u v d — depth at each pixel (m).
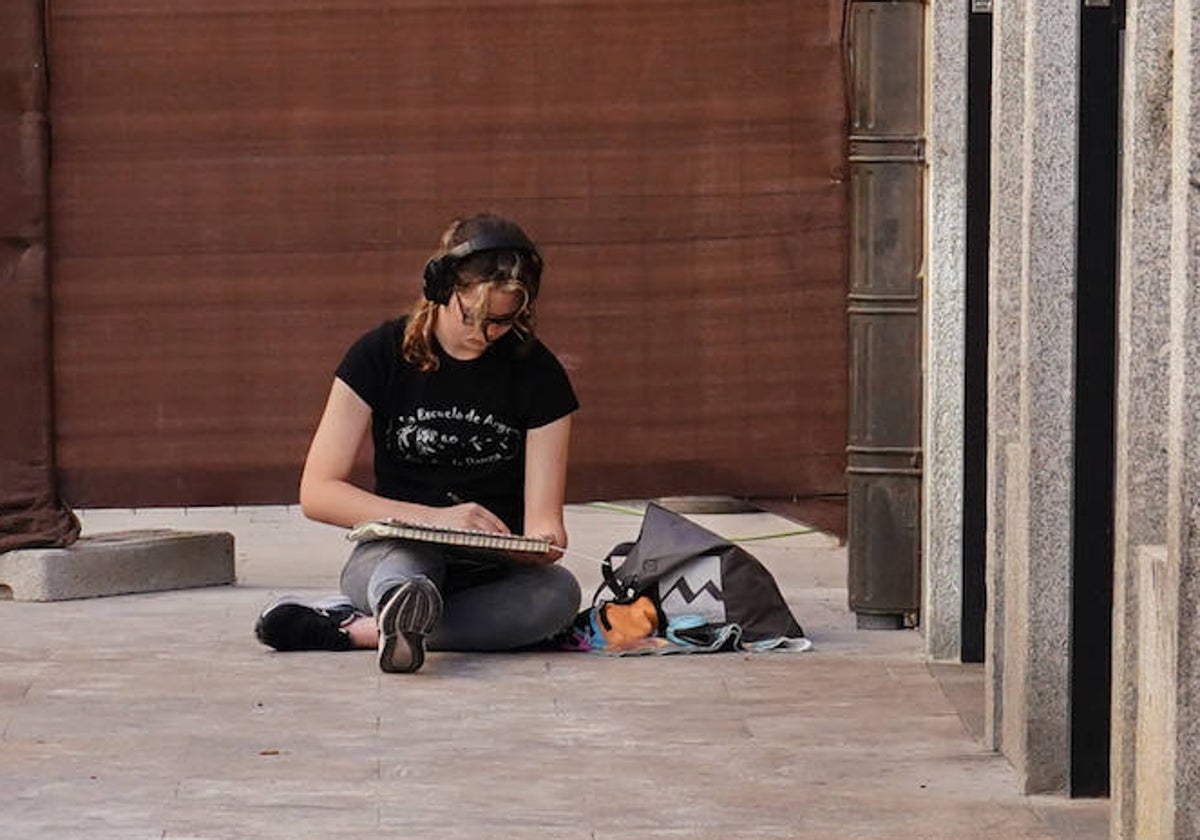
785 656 11.72
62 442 13.23
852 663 11.55
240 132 13.04
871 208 12.33
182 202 13.09
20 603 13.30
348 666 11.34
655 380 13.02
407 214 13.06
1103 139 8.73
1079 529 8.88
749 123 12.91
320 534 16.83
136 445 13.22
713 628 11.91
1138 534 7.54
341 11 12.98
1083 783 8.91
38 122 12.98
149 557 13.79
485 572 11.72
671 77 12.92
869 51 12.29
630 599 12.00
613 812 8.64
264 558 15.55
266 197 13.07
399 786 8.98
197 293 13.13
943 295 11.62
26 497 13.26
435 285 11.37
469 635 11.62
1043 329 8.83
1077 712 8.90
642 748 9.67
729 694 10.77
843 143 12.85
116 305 13.14
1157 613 7.20
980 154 11.59
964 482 11.58
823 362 12.98
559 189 12.98
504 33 12.94
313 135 13.03
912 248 12.32
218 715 10.22
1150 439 7.50
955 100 11.62
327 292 13.13
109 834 8.30
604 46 12.92
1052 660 8.93
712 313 12.99
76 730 9.93
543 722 10.12
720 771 9.29
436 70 12.98
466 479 11.63
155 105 13.03
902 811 8.71
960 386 11.59
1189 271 6.70
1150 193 7.43
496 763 9.38
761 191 12.92
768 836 8.35
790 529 17.19
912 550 12.43
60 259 13.11
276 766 9.30
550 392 11.63
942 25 11.61
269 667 11.31
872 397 12.41
